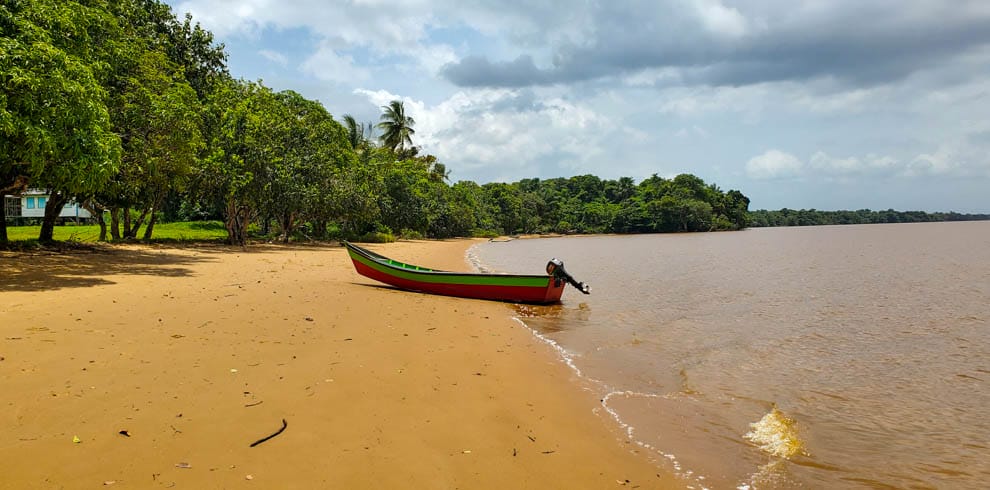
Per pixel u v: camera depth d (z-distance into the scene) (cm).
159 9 3183
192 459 426
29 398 517
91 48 1659
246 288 1359
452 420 562
